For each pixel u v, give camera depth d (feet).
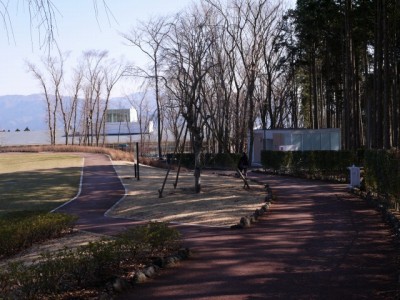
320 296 22.56
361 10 113.91
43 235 46.01
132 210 64.23
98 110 272.51
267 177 112.57
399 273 26.07
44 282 23.26
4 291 22.21
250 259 30.86
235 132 193.77
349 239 36.32
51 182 107.34
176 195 72.28
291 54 174.60
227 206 57.62
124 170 126.00
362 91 186.29
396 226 38.32
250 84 166.50
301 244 35.12
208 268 28.76
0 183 108.58
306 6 134.31
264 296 22.86
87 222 57.67
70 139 352.49
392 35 105.29
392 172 47.39
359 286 24.02
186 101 91.25
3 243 39.40
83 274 25.39
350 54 120.47
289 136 139.95
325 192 73.36
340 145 141.90
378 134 107.96
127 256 29.60
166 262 29.55
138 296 23.66
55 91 265.95
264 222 46.19
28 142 346.54
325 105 204.95
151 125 331.57
